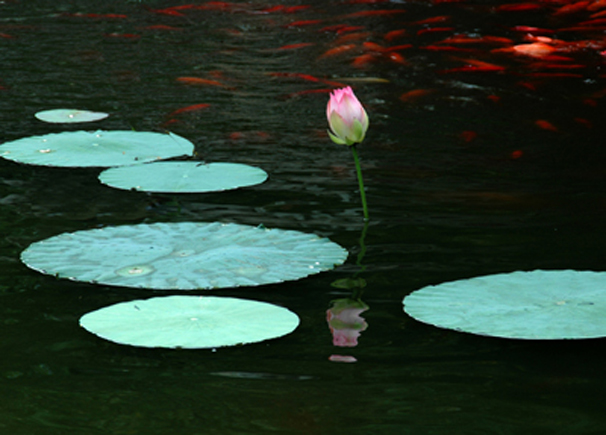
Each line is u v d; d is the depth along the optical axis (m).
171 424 1.69
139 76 5.58
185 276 2.38
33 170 3.69
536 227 3.00
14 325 2.18
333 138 3.06
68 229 2.92
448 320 2.10
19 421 1.70
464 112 4.86
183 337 2.01
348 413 1.74
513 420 1.71
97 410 1.75
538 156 3.99
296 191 3.45
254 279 2.36
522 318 2.09
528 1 8.41
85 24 7.20
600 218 3.09
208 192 3.42
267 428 1.68
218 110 4.82
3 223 2.97
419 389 1.86
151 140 4.05
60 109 4.68
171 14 7.75
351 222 3.07
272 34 7.02
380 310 2.31
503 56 6.34
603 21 7.53
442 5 8.31
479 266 2.62
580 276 2.39
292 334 2.16
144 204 3.24
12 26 7.00
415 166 3.84
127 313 2.16
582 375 1.94
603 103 5.04
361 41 6.79
